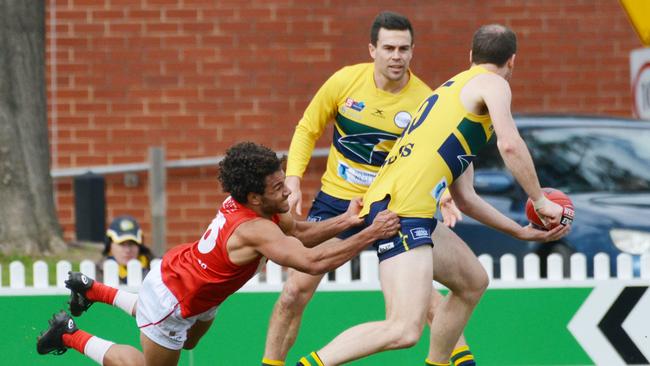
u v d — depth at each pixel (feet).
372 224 80.79
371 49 92.07
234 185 79.15
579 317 106.63
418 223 82.48
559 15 164.14
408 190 82.69
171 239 163.84
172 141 164.04
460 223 126.72
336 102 93.81
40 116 134.10
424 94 93.30
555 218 84.48
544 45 164.55
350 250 79.82
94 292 91.30
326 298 106.22
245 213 80.23
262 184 78.74
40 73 134.72
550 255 108.37
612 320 106.52
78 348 91.50
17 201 130.31
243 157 78.59
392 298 82.12
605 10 164.45
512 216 122.62
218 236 80.48
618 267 107.45
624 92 164.76
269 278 107.55
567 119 130.72
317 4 163.43
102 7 163.12
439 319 89.92
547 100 164.96
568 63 164.55
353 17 163.43
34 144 132.77
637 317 106.32
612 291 106.42
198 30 163.53
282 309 94.43
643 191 123.75
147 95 163.73
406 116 92.53
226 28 163.53
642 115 113.60
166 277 82.74
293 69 163.63
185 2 163.22
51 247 130.52
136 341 106.52
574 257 107.04
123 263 111.55
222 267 80.59
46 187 133.18
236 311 106.52
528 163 81.00
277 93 163.94
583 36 164.45
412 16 163.73
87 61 163.43
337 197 95.30
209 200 164.04
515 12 164.14
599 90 164.66
